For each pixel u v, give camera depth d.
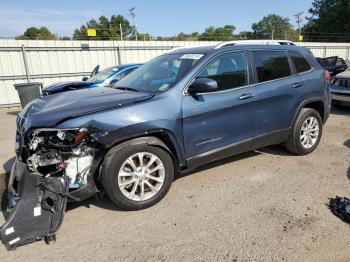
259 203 3.45
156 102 3.34
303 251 2.62
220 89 3.78
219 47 3.95
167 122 3.34
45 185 2.84
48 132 2.99
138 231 3.01
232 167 4.51
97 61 15.74
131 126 3.12
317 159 4.75
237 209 3.34
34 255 2.71
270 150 5.20
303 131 4.77
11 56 13.62
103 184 3.16
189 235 2.91
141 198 3.35
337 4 51.41
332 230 2.89
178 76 3.64
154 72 4.12
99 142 3.01
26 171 2.82
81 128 2.94
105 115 3.06
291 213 3.21
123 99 3.33
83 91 3.99
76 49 15.04
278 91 4.27
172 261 2.57
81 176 3.06
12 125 9.02
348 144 5.48
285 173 4.25
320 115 5.07
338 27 51.03
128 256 2.66
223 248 2.70
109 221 3.20
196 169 4.46
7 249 2.69
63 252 2.74
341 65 14.47
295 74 4.57
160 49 17.39
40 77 14.41
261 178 4.11
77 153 2.99
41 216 2.81
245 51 4.10
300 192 3.68
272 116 4.28
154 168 3.40
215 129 3.75
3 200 3.76
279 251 2.63
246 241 2.78
